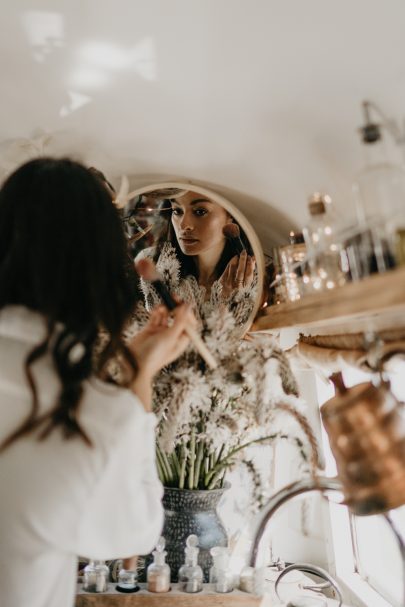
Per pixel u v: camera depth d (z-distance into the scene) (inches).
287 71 32.9
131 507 29.4
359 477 30.2
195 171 46.9
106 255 29.8
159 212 49.1
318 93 33.6
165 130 41.7
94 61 35.0
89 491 26.8
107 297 29.5
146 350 33.0
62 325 28.6
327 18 28.8
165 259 48.4
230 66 33.8
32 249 28.4
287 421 39.7
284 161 41.1
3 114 41.1
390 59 29.2
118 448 27.4
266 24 30.2
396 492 29.7
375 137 28.6
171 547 45.1
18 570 26.3
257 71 33.6
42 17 31.9
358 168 36.0
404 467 29.8
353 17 28.2
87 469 26.7
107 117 40.8
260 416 38.6
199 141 42.3
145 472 32.8
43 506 26.1
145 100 38.5
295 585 49.3
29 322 28.5
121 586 42.6
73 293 28.6
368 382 33.1
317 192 41.3
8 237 29.9
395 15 27.2
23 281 29.1
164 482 46.2
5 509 26.5
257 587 41.8
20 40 33.9
